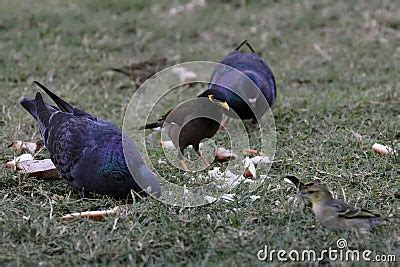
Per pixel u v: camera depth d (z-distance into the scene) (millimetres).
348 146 12578
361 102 14930
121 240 8984
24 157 12164
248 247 8844
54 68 18422
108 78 17891
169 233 9148
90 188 10398
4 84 17391
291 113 14680
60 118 10930
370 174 11328
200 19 21953
